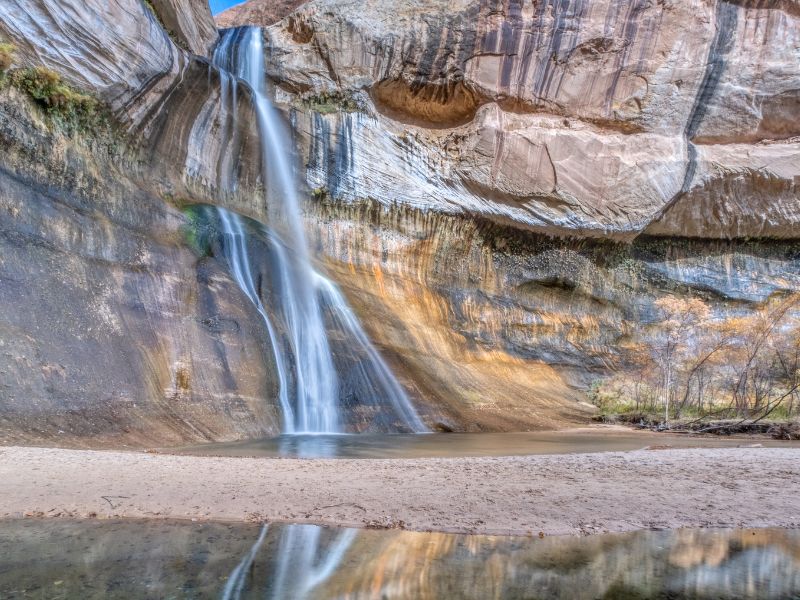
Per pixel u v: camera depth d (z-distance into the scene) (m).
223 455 8.12
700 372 23.08
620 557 3.39
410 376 17.02
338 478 6.05
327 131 23.45
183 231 15.58
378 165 24.56
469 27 26.16
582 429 17.64
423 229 25.06
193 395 11.52
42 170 12.41
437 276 25.11
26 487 5.13
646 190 27.62
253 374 13.02
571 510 4.84
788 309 28.44
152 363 11.42
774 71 27.84
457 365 21.03
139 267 13.20
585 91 27.33
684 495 5.55
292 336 15.20
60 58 13.93
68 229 12.15
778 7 28.11
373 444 10.67
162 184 17.11
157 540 3.61
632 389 24.28
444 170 26.23
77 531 3.84
